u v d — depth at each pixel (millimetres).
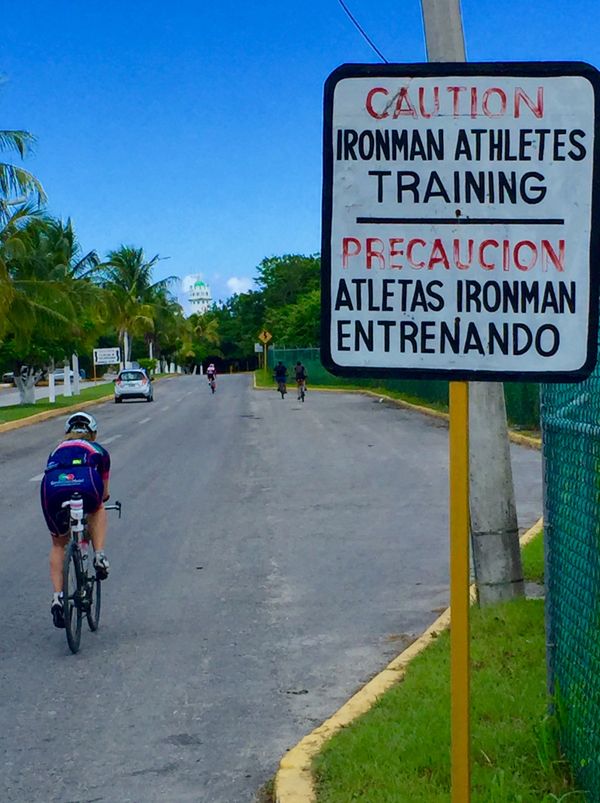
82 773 5551
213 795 5230
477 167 3611
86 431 8305
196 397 52594
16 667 7457
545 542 5047
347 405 39938
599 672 4164
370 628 8219
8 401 53719
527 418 24734
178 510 14492
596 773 4207
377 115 3639
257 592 9531
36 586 10109
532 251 3598
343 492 15703
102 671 7301
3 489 17859
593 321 3578
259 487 16578
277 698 6652
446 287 3621
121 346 85188
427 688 6094
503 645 6781
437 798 4531
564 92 3588
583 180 3590
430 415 33094
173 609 9000
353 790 4734
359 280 3646
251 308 124438
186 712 6438
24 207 37875
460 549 3646
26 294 37969
